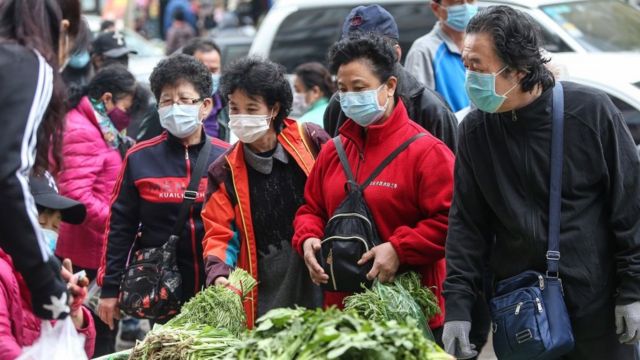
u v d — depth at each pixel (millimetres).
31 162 3600
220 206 5207
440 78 7074
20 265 3623
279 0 11133
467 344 4441
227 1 25844
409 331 3361
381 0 10359
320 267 4777
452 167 4770
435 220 4715
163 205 5598
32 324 4051
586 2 9609
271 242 5223
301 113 8633
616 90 7988
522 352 4297
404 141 4809
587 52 8859
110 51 8859
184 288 5598
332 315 3475
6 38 3721
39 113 3645
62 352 3799
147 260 5535
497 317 4379
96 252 6617
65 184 6492
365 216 4746
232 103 5090
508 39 4223
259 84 5027
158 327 4430
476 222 4586
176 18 23859
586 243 4332
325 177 4984
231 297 4684
